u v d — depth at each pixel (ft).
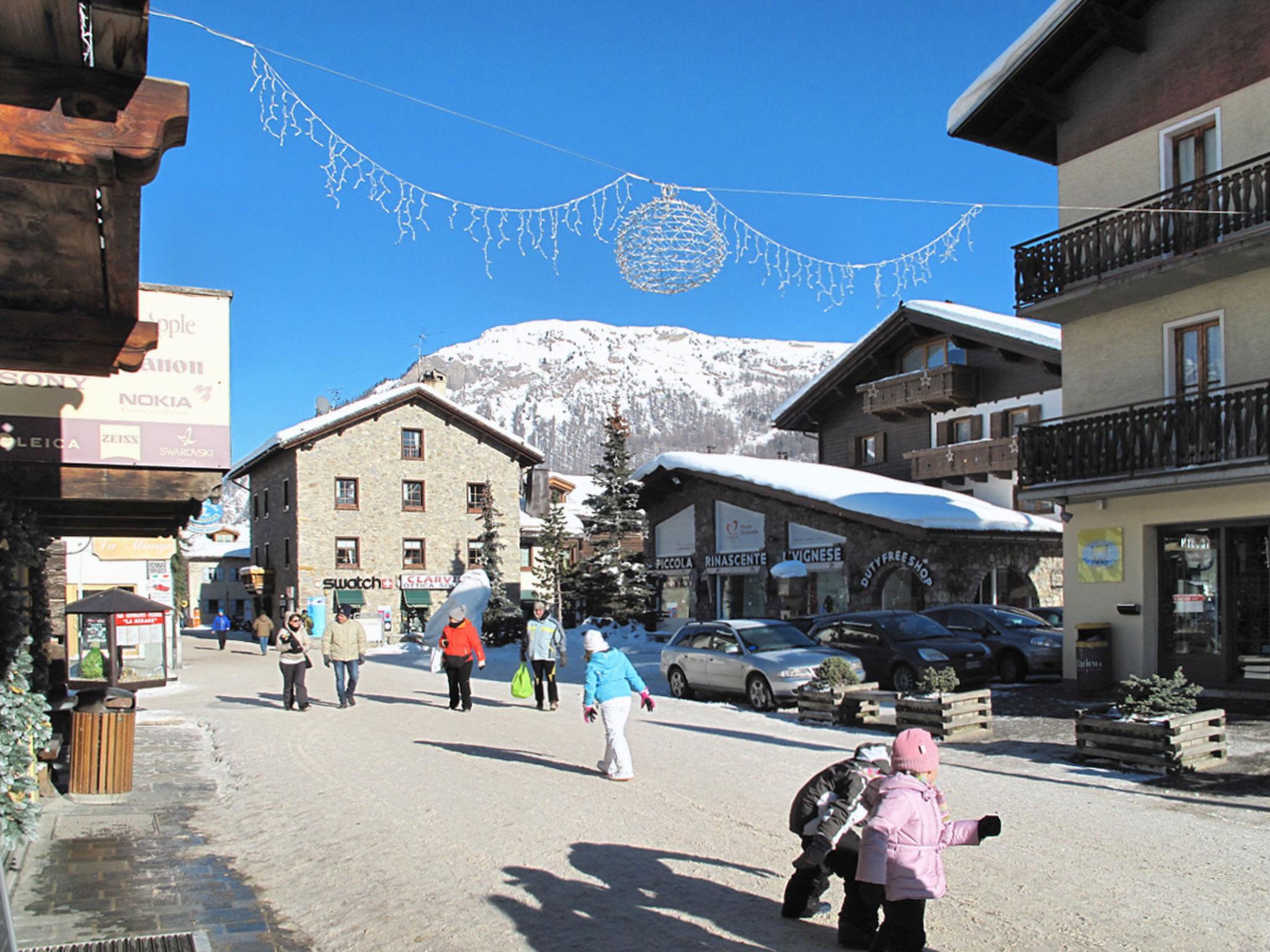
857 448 126.00
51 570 68.18
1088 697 56.13
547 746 43.29
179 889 23.27
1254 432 50.19
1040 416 102.63
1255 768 35.83
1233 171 52.95
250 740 46.73
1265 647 51.83
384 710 58.18
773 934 19.63
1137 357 58.18
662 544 116.98
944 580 84.84
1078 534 60.39
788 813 29.91
